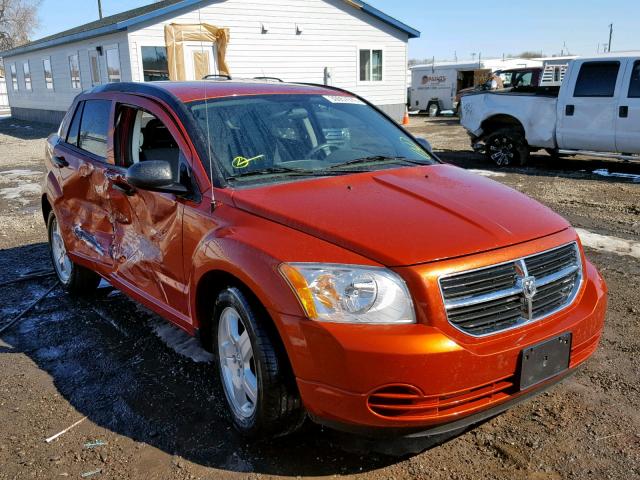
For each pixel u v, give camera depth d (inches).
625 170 457.7
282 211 118.6
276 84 175.8
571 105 440.1
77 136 199.0
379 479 112.2
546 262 115.1
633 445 120.2
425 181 137.7
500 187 140.4
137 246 159.2
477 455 118.4
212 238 124.6
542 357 109.3
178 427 131.2
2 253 275.3
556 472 112.8
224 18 770.2
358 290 102.4
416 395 99.7
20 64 1251.2
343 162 150.6
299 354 104.7
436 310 101.7
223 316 127.3
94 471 117.0
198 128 143.3
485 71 1162.0
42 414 138.5
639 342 165.8
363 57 924.6
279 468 116.3
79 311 202.4
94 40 836.6
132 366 160.9
